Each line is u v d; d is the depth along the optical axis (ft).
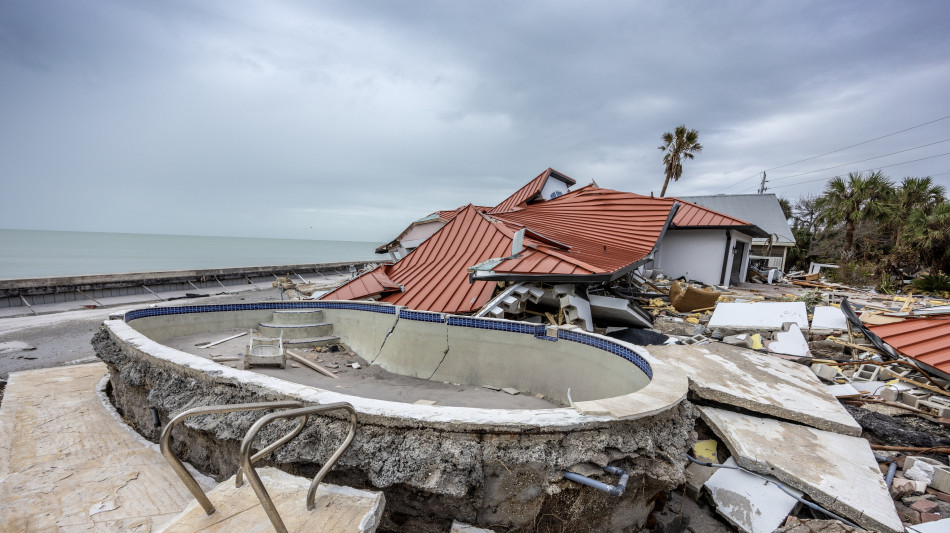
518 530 11.73
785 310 33.60
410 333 28.94
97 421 21.74
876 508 12.96
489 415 11.74
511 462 11.33
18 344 41.91
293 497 9.64
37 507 14.70
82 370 31.22
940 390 22.65
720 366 22.99
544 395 23.09
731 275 69.56
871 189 96.99
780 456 15.53
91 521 13.98
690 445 13.74
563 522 11.87
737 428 17.47
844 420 17.44
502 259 35.32
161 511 14.52
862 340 30.66
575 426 11.65
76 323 51.55
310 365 28.76
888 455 17.47
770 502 14.23
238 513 8.98
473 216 48.37
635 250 40.88
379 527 12.30
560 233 44.39
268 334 33.68
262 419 7.80
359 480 11.86
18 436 20.12
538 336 23.70
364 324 32.99
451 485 10.81
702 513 14.93
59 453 18.47
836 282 81.82
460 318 26.66
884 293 70.69
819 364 26.76
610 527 12.44
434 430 11.67
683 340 30.60
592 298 34.88
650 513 14.03
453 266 41.47
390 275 45.88
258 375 15.24
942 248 80.84
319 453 11.89
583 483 11.09
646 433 12.51
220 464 15.19
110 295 69.56
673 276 63.67
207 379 16.11
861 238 106.63
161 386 17.49
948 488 14.90
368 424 12.01
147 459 17.81
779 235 88.12
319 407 9.19
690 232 62.28
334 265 128.98
